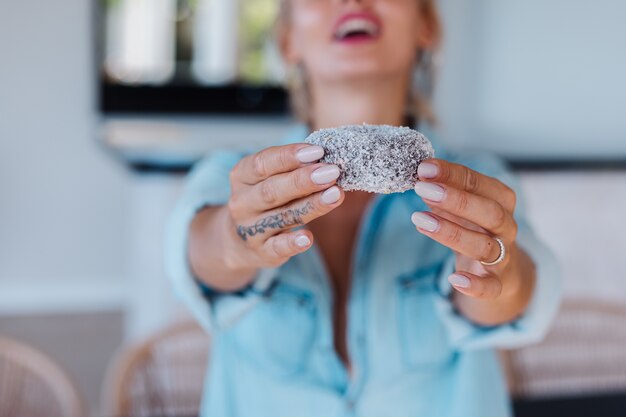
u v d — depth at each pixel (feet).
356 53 2.43
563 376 3.76
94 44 10.94
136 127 11.22
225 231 1.96
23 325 10.30
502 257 1.81
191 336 3.43
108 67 11.05
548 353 3.76
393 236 2.59
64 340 9.66
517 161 6.93
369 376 2.53
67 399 3.07
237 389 2.65
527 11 7.94
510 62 8.04
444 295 2.39
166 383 3.35
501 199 1.84
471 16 8.03
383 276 2.56
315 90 2.64
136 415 3.26
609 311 3.84
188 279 2.27
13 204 11.23
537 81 8.04
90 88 11.18
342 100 2.55
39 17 10.94
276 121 11.37
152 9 10.96
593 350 3.81
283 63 3.05
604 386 3.80
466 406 2.54
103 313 10.94
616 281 7.09
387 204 2.61
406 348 2.54
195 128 11.31
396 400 2.53
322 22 2.46
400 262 2.57
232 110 11.27
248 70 11.19
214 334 2.53
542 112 8.07
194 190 2.47
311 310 2.55
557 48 7.93
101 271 11.50
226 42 11.10
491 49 8.04
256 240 1.86
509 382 3.66
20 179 11.21
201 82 11.19
